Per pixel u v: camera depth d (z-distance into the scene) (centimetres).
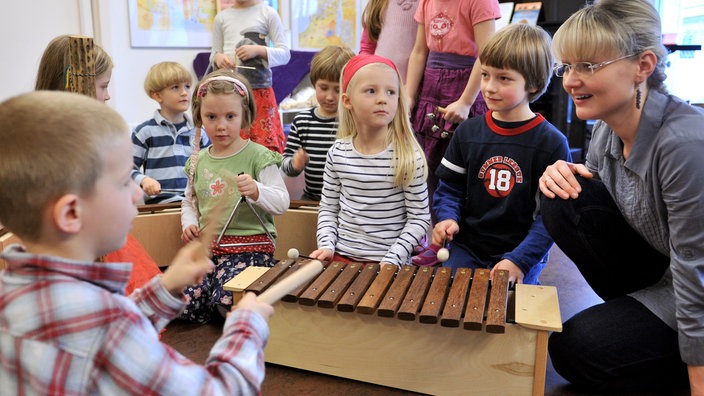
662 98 138
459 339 142
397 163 190
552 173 164
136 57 411
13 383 76
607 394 151
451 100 237
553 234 164
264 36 320
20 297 76
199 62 436
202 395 79
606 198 157
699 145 129
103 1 386
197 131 219
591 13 134
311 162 254
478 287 147
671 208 133
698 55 402
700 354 130
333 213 203
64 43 188
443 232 184
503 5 396
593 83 135
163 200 253
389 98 186
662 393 151
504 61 181
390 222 194
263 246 209
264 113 310
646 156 138
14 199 78
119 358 76
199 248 99
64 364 75
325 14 481
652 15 133
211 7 439
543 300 145
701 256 130
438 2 234
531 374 137
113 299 78
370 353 150
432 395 147
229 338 87
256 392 85
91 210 80
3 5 350
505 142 190
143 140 253
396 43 261
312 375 157
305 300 147
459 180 201
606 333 146
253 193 196
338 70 246
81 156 78
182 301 99
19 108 79
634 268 162
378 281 154
